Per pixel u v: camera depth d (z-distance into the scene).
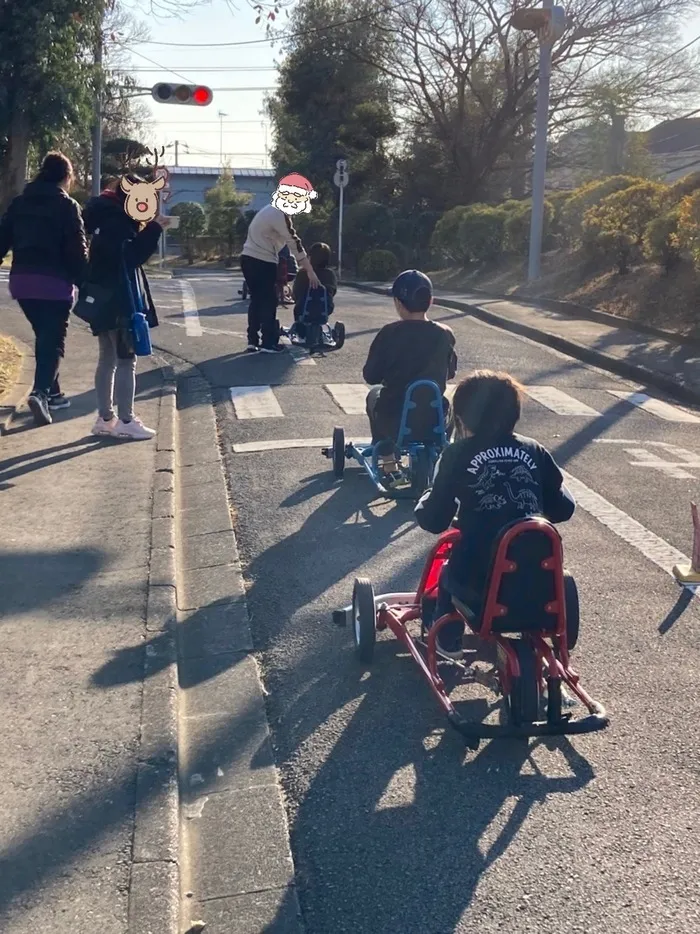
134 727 4.09
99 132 27.83
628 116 37.22
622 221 19.25
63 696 4.33
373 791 3.86
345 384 11.35
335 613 5.12
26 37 22.02
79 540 6.20
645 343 14.45
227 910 3.19
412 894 3.28
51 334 8.68
